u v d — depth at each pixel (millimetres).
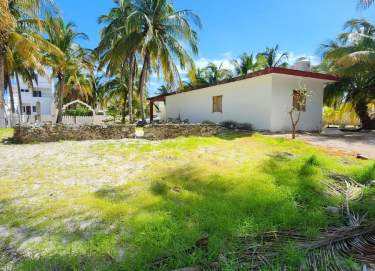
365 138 10500
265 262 2471
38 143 9977
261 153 7418
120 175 5523
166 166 6074
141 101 18469
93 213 3684
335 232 3006
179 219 3393
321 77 12867
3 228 3352
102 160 6793
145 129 11328
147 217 3406
